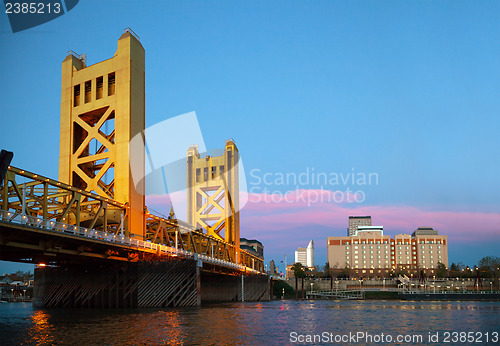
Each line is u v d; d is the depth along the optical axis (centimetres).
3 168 4809
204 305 9812
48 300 8188
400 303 12025
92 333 4247
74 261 7538
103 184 8525
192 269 8475
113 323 5103
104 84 8638
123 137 8200
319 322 5716
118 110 8362
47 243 5872
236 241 14500
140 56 8794
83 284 7919
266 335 4338
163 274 7956
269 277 15312
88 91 8962
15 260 7100
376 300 14750
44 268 8338
